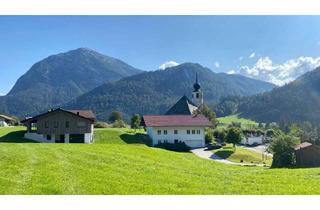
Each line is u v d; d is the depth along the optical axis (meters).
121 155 35.66
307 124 188.38
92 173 24.64
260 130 150.00
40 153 33.69
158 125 99.12
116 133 101.75
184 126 100.31
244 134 136.00
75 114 88.88
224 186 22.44
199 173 27.48
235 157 85.19
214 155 88.12
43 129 88.00
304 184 23.39
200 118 104.06
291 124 174.75
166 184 22.48
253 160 83.12
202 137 101.56
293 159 60.53
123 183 22.16
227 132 104.75
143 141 99.62
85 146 44.81
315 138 108.75
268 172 30.25
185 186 22.28
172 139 100.06
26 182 21.25
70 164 28.06
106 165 28.44
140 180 23.33
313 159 60.22
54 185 20.69
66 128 88.56
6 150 34.53
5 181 21.19
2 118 145.62
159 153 47.81
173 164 34.19
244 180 24.78
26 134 88.00
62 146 42.12
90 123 89.69
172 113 129.88
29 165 26.86
